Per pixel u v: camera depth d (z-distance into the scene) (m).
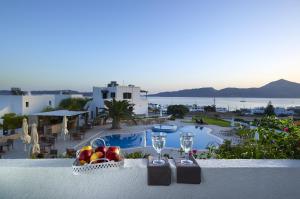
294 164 1.82
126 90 32.41
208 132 20.11
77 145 14.23
